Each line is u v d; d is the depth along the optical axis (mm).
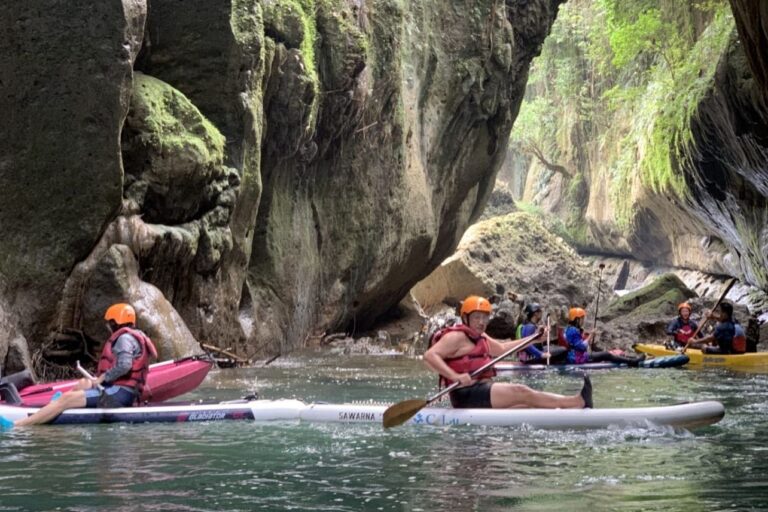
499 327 18547
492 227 32312
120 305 8094
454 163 21859
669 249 41594
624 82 44781
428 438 6730
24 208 10797
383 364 14688
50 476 5375
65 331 11047
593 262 49562
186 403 7898
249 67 13227
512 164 63812
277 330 15750
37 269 10820
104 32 10531
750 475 5352
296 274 16297
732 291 32375
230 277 13820
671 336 16188
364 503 4656
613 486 5059
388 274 19547
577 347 14172
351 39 16047
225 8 12828
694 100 26672
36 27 10492
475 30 20906
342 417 7672
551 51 51219
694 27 32875
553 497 4770
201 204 12602
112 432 7125
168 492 4934
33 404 8219
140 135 11547
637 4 35688
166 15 12820
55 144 10727
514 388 7445
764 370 13617
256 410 7773
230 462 5816
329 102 16203
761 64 16484
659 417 7234
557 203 53781
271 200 15492
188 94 13102
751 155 24453
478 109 21562
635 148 39531
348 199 17844
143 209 11852
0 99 10602
